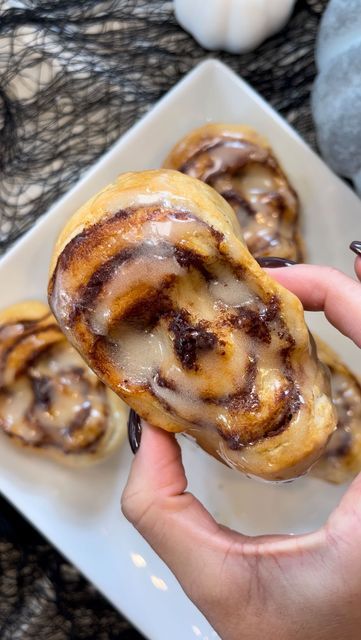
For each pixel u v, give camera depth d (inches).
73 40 16.2
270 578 11.7
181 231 10.3
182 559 12.1
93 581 15.1
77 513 15.2
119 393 10.8
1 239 16.3
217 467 15.2
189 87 15.2
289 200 15.4
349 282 12.8
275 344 10.4
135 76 16.4
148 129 15.1
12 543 16.5
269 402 10.3
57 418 15.2
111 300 10.3
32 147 16.3
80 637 16.5
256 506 15.3
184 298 10.4
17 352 15.1
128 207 10.6
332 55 15.0
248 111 15.4
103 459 15.3
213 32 15.8
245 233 15.3
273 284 10.4
